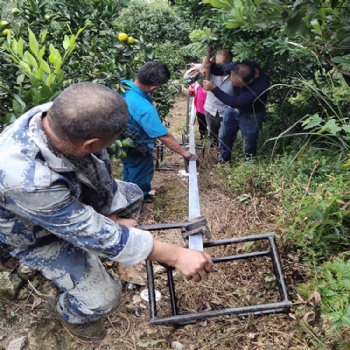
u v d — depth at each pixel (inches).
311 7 90.6
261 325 91.3
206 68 177.5
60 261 76.9
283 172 139.6
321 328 87.0
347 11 100.0
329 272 92.6
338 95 174.4
